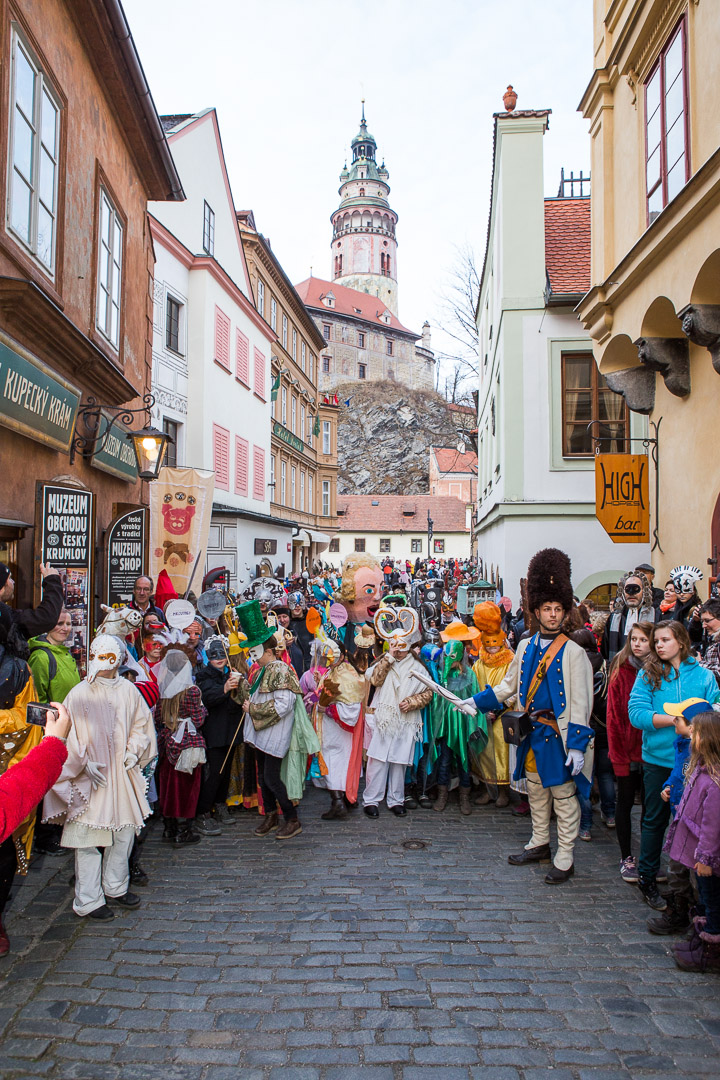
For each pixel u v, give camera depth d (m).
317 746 5.72
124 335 9.77
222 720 5.81
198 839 5.59
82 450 7.77
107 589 8.28
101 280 8.74
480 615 6.46
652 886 4.41
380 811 6.40
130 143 9.92
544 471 14.12
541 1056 2.97
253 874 4.89
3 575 3.86
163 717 5.43
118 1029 3.15
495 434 17.52
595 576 13.91
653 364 8.62
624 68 9.04
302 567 36.50
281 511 30.00
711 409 8.05
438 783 6.45
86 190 7.98
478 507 27.81
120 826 4.15
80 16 7.53
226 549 19.45
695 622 6.39
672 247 7.55
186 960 3.72
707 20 6.93
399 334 105.12
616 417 14.15
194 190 18.39
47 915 4.22
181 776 5.42
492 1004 3.33
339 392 97.06
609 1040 3.07
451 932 4.03
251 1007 3.30
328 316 97.44
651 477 9.84
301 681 6.36
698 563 8.35
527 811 6.27
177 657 5.38
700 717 3.58
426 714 6.54
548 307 14.23
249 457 22.64
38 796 2.95
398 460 95.94
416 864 5.07
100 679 4.22
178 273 17.33
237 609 5.59
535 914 4.27
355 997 3.38
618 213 9.61
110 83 8.61
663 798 4.11
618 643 7.61
